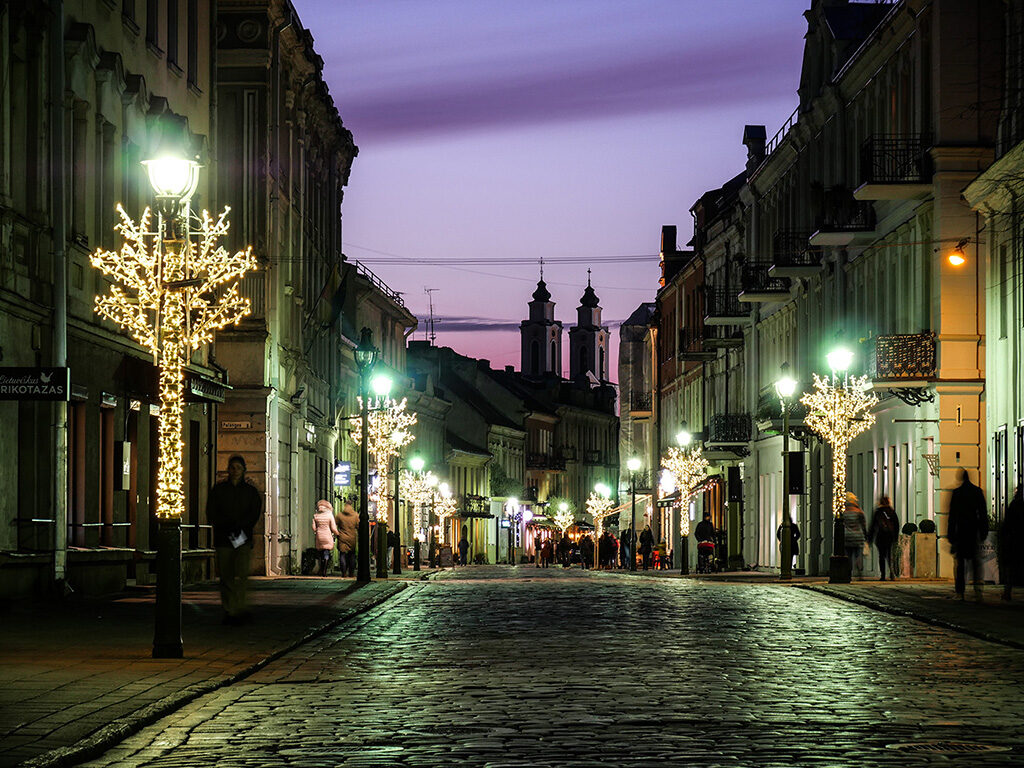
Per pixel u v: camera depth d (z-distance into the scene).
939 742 13.55
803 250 64.62
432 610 32.75
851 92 59.62
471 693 17.28
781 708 15.90
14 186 31.75
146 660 20.36
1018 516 33.41
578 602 35.62
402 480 99.00
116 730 13.84
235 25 55.31
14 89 31.88
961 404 47.34
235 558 26.78
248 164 55.19
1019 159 40.12
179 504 21.02
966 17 47.25
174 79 44.06
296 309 64.44
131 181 39.47
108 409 37.62
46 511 32.50
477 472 151.62
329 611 30.80
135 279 36.06
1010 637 23.95
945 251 47.41
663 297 111.94
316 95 68.25
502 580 54.41
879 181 48.09
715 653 22.17
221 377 47.97
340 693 17.38
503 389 173.00
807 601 35.84
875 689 17.66
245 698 16.92
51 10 33.12
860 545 47.03
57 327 32.81
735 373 85.31
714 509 90.38
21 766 11.79
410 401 117.38
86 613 29.31
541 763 12.50
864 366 51.59
